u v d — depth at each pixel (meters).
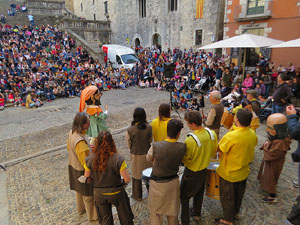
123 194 2.79
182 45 21.58
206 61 16.28
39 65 15.66
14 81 13.09
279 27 14.22
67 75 14.79
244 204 3.64
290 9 13.54
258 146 5.79
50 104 12.22
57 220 3.62
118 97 13.15
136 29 26.16
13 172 5.35
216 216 3.41
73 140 3.04
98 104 5.84
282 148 3.38
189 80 13.93
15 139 7.45
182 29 21.20
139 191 3.76
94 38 27.56
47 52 17.91
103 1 30.38
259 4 14.88
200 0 19.06
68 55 18.38
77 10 38.22
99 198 2.68
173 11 21.75
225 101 9.30
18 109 11.48
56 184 4.73
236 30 16.50
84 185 3.15
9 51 16.19
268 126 3.45
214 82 13.05
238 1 15.91
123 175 2.57
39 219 3.68
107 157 2.55
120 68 17.36
